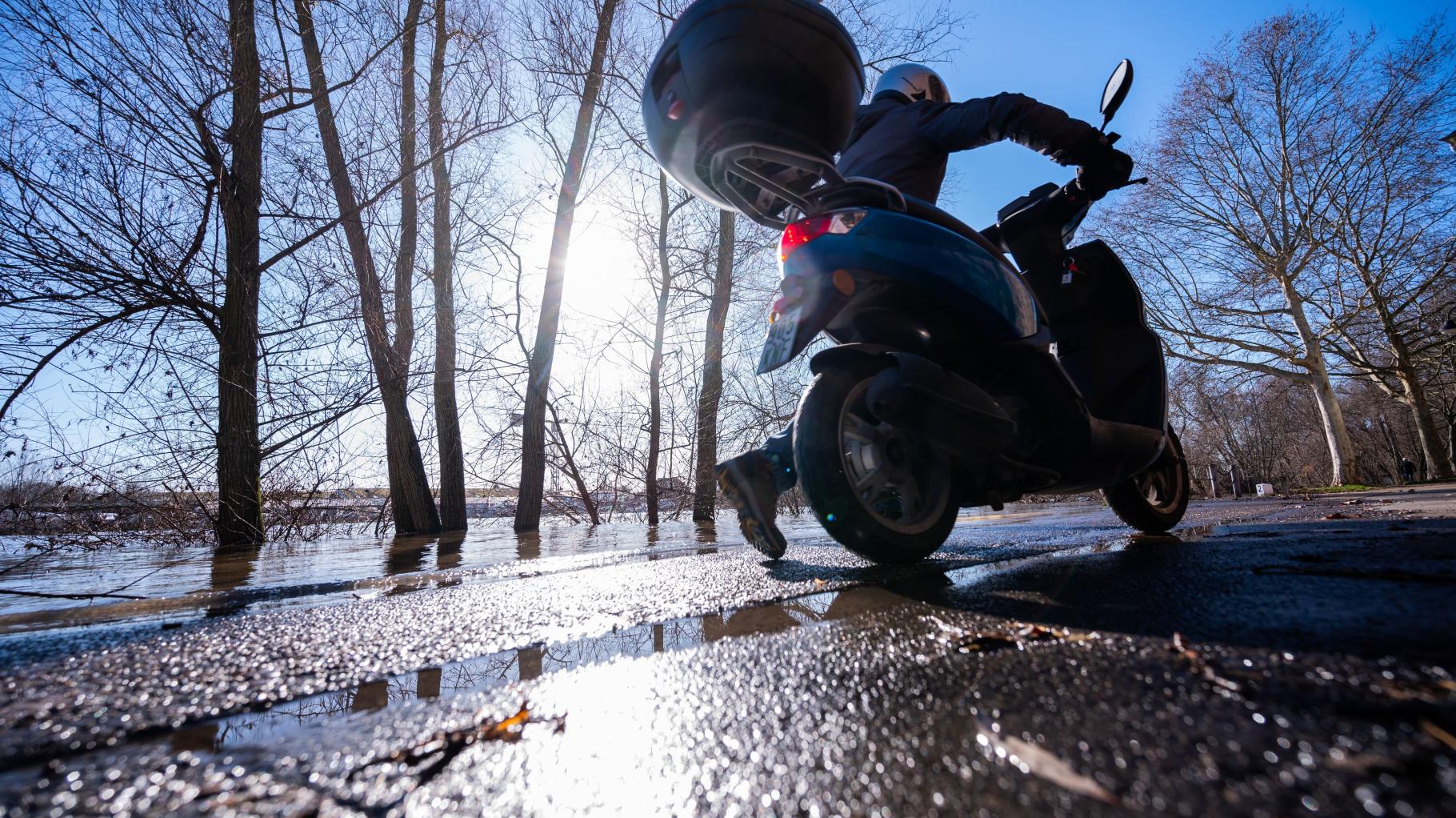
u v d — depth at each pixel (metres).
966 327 2.24
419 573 2.87
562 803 0.65
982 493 2.37
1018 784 0.62
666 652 1.20
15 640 1.65
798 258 2.13
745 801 0.63
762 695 0.93
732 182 2.27
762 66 1.96
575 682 1.04
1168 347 27.42
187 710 1.00
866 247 2.09
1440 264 23.28
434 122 7.76
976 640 1.17
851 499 2.06
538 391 8.16
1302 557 2.00
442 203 7.92
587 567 2.92
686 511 10.46
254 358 6.44
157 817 0.63
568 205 8.48
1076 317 2.84
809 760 0.71
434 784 0.69
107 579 3.23
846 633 1.29
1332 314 25.73
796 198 2.22
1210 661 0.95
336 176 7.18
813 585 1.94
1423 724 0.69
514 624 1.59
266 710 1.01
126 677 1.21
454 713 0.92
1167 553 2.36
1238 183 25.81
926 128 2.58
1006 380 2.39
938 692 0.90
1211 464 20.58
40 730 0.92
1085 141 2.42
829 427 2.09
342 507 7.75
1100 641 1.12
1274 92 24.86
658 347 9.15
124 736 0.89
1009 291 2.30
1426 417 23.92
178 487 6.47
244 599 2.31
